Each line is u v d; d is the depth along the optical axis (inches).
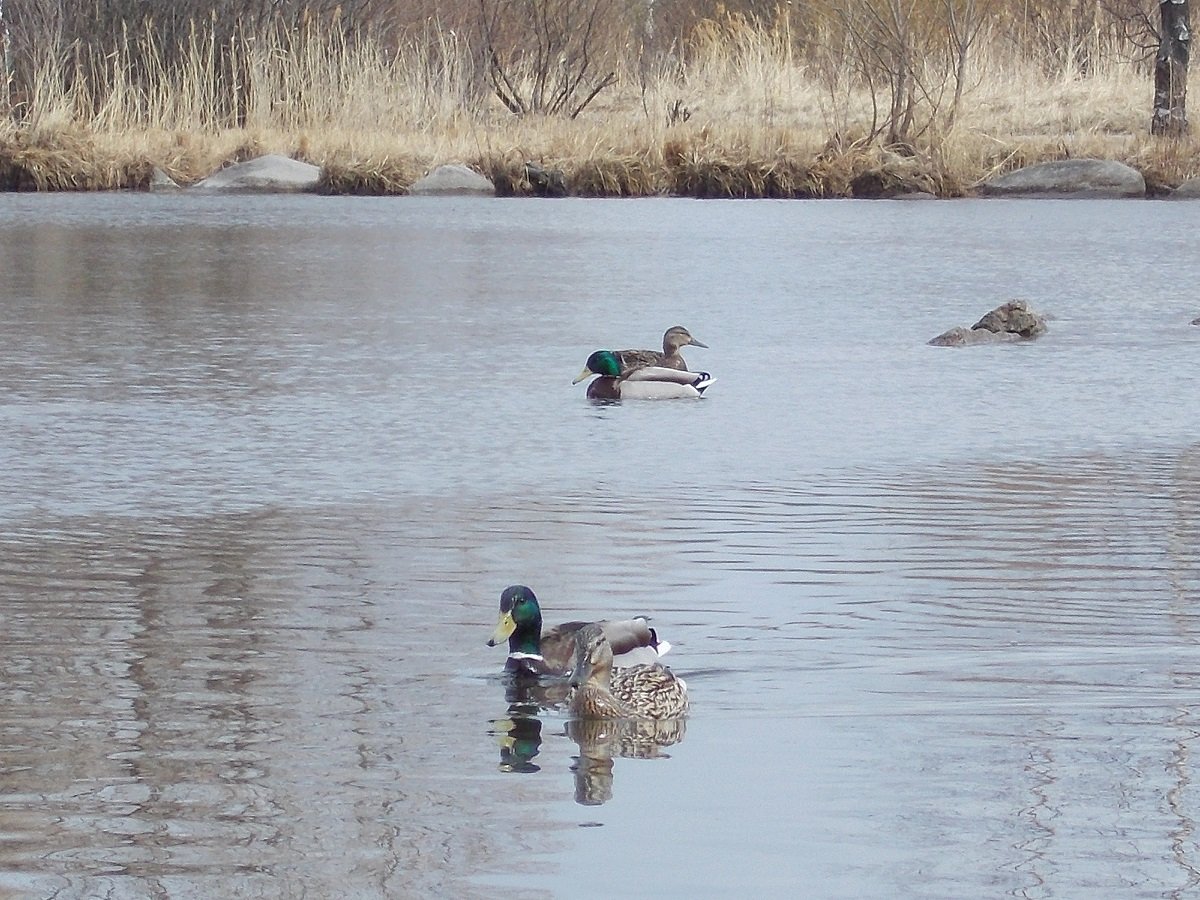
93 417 757.3
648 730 394.3
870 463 679.7
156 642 454.6
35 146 2074.3
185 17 2237.9
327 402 798.5
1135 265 1357.0
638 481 646.5
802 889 315.3
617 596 498.0
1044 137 2007.9
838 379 872.3
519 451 699.4
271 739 386.6
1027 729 393.7
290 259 1385.3
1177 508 605.6
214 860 326.3
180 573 518.6
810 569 525.7
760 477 654.5
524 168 2012.8
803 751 381.1
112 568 523.2
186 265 1341.0
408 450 698.8
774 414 782.5
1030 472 661.9
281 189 2034.9
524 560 535.2
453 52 2299.5
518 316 1091.3
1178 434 737.0
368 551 545.0
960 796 355.9
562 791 358.9
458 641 458.3
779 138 2005.4
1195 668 436.8
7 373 865.5
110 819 343.6
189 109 2156.7
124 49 2192.4
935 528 576.1
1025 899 311.1
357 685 423.5
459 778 366.0
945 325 1059.9
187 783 361.7
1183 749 382.0
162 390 823.1
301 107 2174.0
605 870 322.3
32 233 1573.6
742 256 1417.3
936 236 1566.2
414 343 976.9
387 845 332.5
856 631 466.0
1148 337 1009.5
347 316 1084.5
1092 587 509.0
